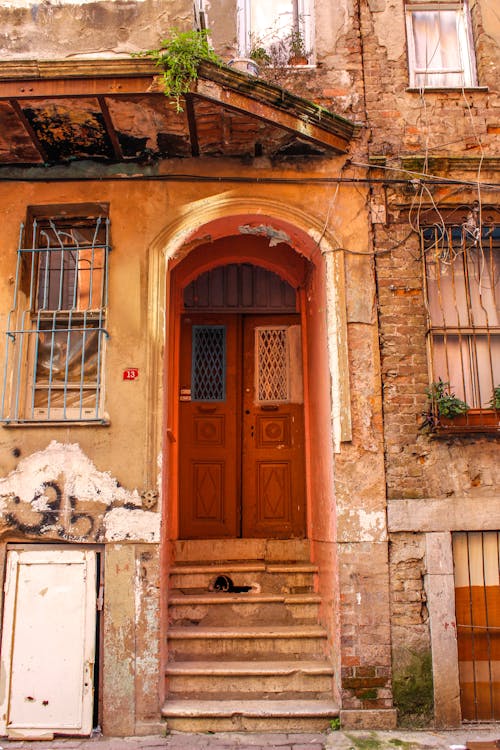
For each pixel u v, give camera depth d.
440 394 5.51
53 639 5.20
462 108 6.16
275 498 7.52
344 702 5.17
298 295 7.73
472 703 5.28
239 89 5.22
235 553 6.79
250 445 7.64
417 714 5.17
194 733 5.11
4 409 5.54
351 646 5.23
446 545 5.40
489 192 5.94
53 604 5.26
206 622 6.16
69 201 5.88
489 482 5.50
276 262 7.38
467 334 5.94
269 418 7.69
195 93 5.06
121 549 5.29
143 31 5.36
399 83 6.20
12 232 5.84
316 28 6.30
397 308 5.77
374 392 5.61
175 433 7.27
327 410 5.78
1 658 5.18
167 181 5.91
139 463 5.41
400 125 6.11
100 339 5.74
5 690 5.12
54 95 5.05
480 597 5.45
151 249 5.79
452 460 5.53
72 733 5.04
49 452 5.45
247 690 5.49
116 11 5.39
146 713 5.09
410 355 5.70
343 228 5.88
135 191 5.90
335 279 5.77
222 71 5.12
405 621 5.29
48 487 5.39
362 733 5.02
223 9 6.68
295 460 7.57
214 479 7.55
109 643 5.16
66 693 5.11
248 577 6.51
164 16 5.38
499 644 5.39
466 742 4.84
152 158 5.94
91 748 4.83
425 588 5.35
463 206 5.93
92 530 5.32
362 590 5.32
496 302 6.02
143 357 5.60
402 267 5.84
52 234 6.06
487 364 5.91
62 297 5.95
